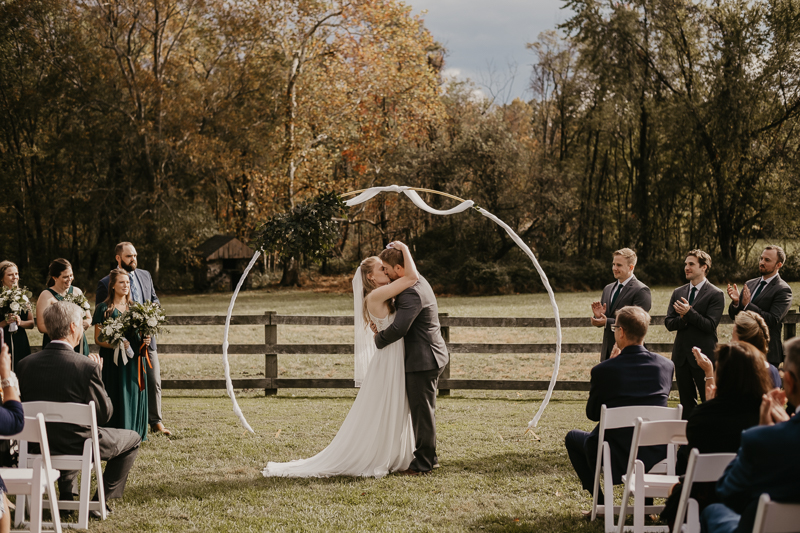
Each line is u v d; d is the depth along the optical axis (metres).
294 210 5.72
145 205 30.14
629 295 5.78
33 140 32.34
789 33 27.42
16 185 30.88
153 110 29.97
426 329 5.10
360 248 42.25
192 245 31.41
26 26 29.66
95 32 30.75
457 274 28.31
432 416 5.13
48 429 3.97
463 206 6.35
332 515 4.21
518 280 28.27
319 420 7.02
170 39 32.38
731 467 2.57
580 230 30.86
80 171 30.77
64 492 4.27
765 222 29.72
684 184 30.44
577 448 4.28
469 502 4.44
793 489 2.34
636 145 32.53
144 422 5.98
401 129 33.03
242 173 32.25
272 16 31.23
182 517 4.19
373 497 4.54
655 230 31.69
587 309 19.78
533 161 30.88
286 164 32.41
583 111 33.22
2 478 3.53
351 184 34.91
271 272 38.72
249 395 8.65
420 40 32.78
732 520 2.68
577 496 4.55
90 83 30.00
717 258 29.64
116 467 4.41
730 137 28.45
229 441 6.07
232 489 4.73
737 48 28.22
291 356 11.91
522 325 8.48
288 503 4.44
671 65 29.73
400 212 32.44
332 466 5.12
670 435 3.49
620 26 28.80
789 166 28.00
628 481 3.61
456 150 30.56
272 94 31.41
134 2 30.06
